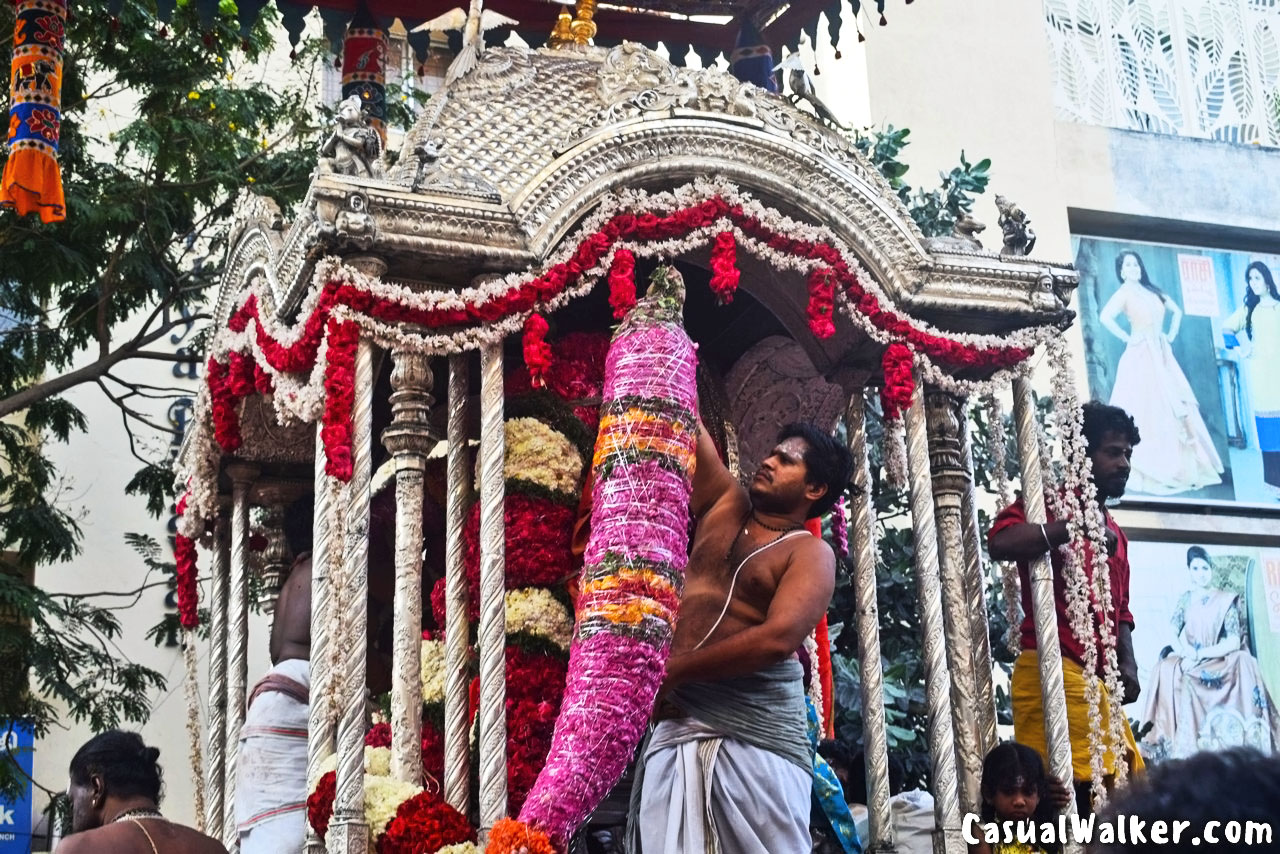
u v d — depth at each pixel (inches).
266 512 304.3
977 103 562.6
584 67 249.4
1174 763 70.2
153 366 522.3
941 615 236.1
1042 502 247.9
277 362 222.1
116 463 509.7
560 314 254.5
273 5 302.2
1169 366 575.8
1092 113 589.9
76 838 177.9
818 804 214.1
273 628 251.4
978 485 402.0
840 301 235.5
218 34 393.7
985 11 572.1
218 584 292.7
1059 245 562.6
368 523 202.4
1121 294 577.9
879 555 370.9
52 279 399.2
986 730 248.2
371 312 206.2
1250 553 566.9
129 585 499.2
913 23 556.7
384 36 299.1
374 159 213.0
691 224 221.8
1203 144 602.2
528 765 213.3
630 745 165.5
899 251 239.6
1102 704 242.7
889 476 251.8
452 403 219.6
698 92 226.7
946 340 242.5
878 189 241.4
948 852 225.6
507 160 226.7
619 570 171.3
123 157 444.1
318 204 204.8
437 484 251.6
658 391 181.8
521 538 221.9
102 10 394.0
